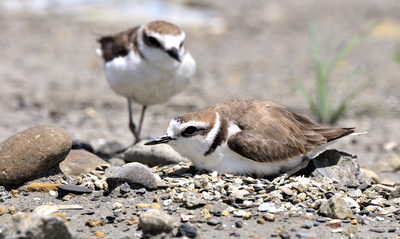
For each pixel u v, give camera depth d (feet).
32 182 25.34
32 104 50.29
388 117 48.26
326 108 46.39
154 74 32.50
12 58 68.13
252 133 24.62
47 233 17.54
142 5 92.32
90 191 24.50
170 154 29.78
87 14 88.17
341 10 99.96
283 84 59.77
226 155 25.13
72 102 51.93
